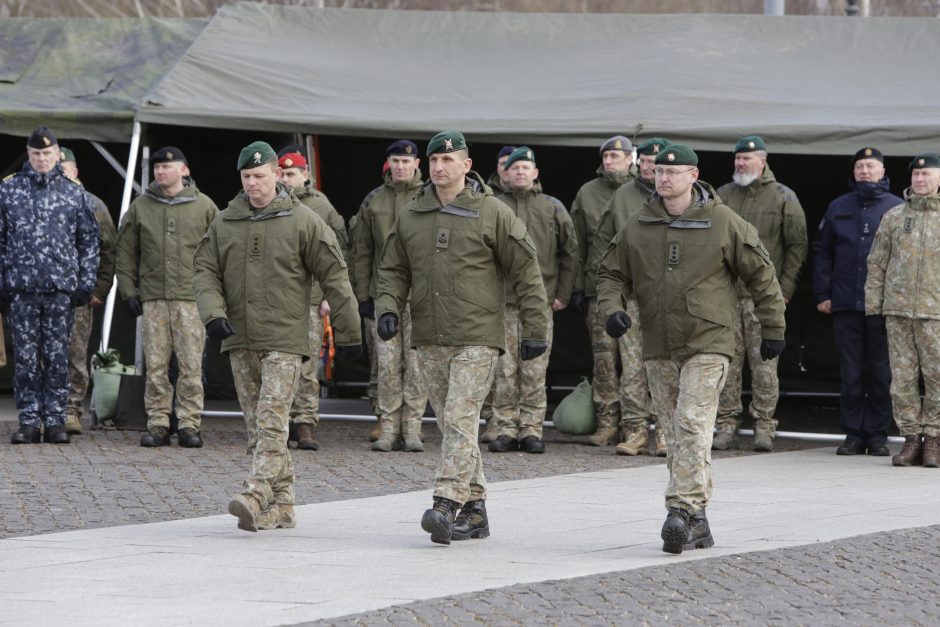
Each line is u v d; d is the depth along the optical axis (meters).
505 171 17.88
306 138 21.94
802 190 23.64
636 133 18.33
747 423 22.39
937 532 11.68
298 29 22.00
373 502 13.48
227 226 11.90
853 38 21.42
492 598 9.12
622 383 17.31
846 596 9.29
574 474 15.41
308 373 17.58
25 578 9.86
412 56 21.42
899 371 16.34
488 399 18.33
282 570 10.16
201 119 18.83
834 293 17.31
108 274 18.56
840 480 15.01
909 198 16.31
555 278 17.61
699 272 11.07
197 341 17.53
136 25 23.20
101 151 19.69
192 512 12.86
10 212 17.25
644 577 9.84
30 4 46.09
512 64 21.17
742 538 11.48
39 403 17.64
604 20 22.39
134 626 8.44
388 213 17.47
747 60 20.84
